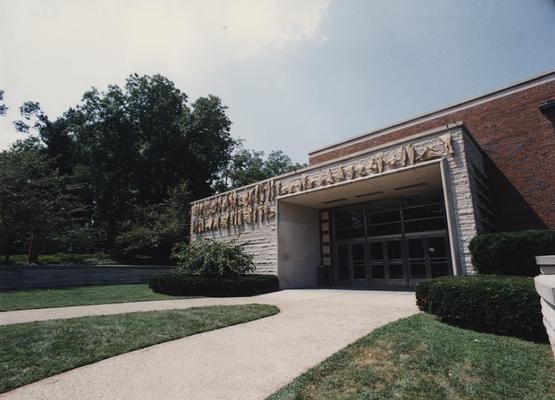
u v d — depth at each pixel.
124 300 10.79
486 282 5.85
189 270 14.34
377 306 8.70
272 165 43.44
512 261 8.14
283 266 15.43
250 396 3.40
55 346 4.98
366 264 16.16
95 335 5.61
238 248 15.20
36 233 17.45
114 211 30.09
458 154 10.22
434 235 14.27
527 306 5.16
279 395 3.34
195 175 32.75
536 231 8.12
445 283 6.38
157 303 10.14
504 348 4.61
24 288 14.19
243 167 40.78
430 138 10.96
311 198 15.66
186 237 23.91
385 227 15.80
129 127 30.92
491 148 13.43
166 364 4.41
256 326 6.58
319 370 3.95
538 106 12.57
